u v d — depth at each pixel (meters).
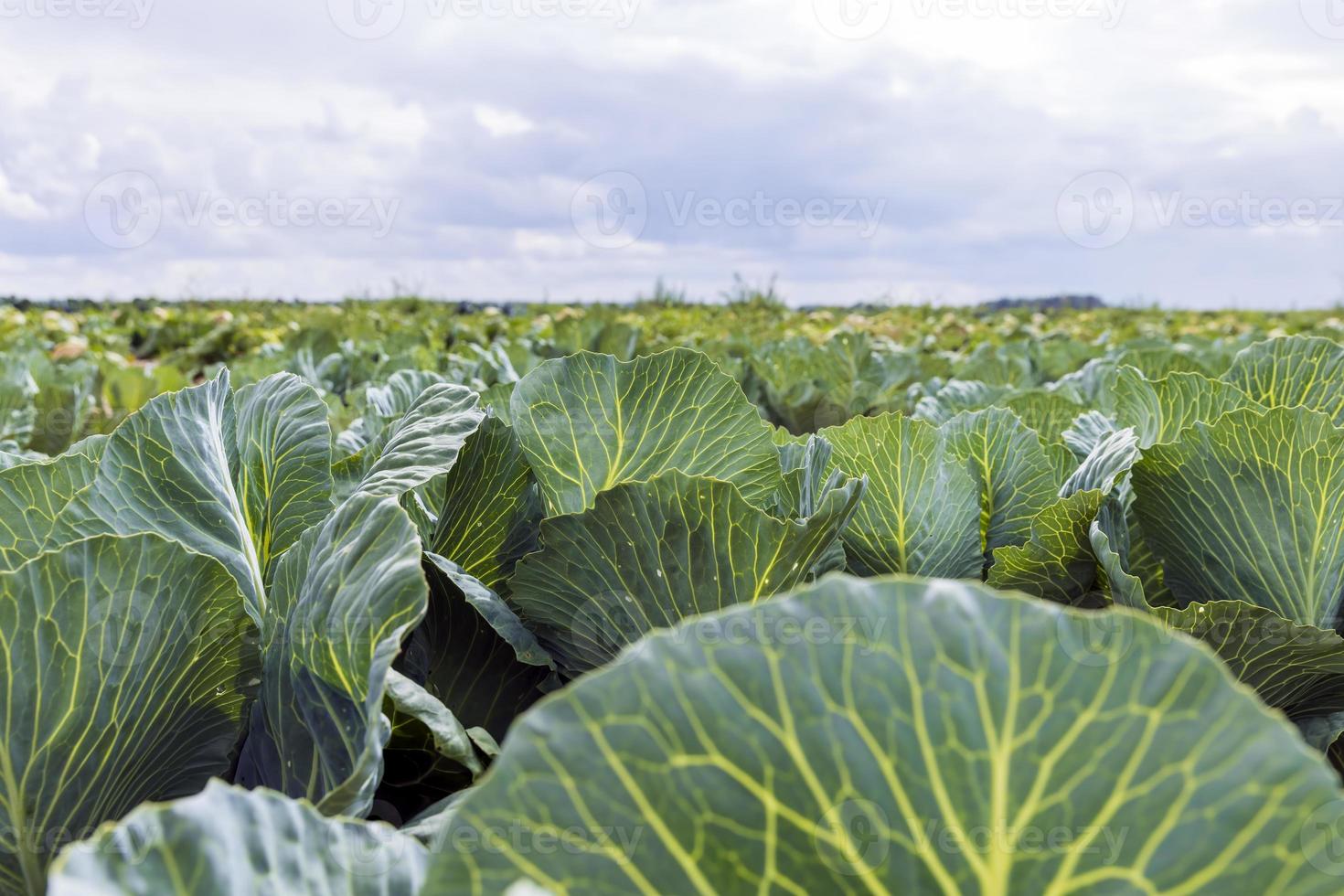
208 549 1.73
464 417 1.91
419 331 12.12
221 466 1.85
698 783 0.70
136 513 1.70
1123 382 2.74
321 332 9.20
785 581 1.66
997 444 2.44
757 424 1.86
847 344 7.28
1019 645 0.69
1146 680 0.67
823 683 0.70
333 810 1.13
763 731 0.70
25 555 1.71
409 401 3.85
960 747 0.68
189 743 1.50
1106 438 2.51
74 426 5.93
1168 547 2.09
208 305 21.09
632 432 1.86
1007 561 2.08
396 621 1.24
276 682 1.46
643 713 0.71
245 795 0.88
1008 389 4.49
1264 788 0.64
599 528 1.68
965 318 21.62
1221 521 1.98
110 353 10.52
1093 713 0.67
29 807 1.27
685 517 1.64
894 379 7.79
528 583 1.76
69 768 1.29
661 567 1.68
